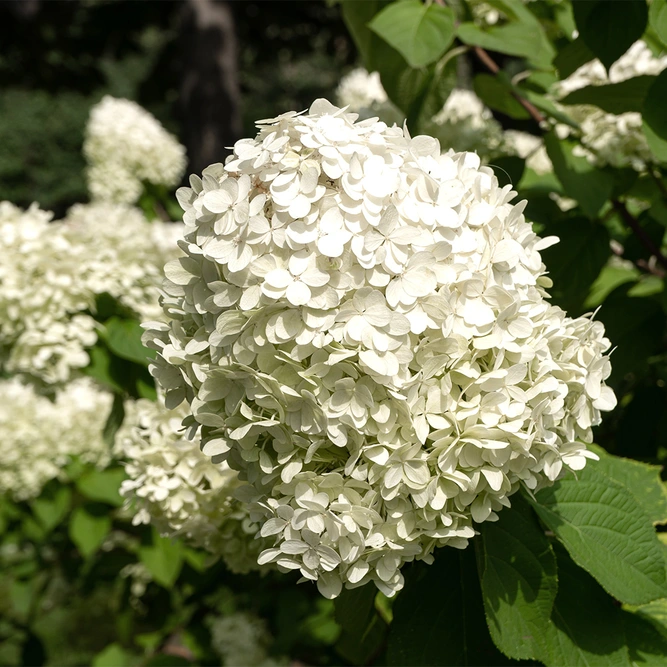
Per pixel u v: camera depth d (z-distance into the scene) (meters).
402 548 0.37
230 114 2.95
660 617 0.48
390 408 0.36
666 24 0.50
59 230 0.71
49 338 0.66
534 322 0.39
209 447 0.38
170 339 0.40
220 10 2.94
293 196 0.36
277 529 0.37
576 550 0.42
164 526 0.56
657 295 0.67
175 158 1.32
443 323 0.36
